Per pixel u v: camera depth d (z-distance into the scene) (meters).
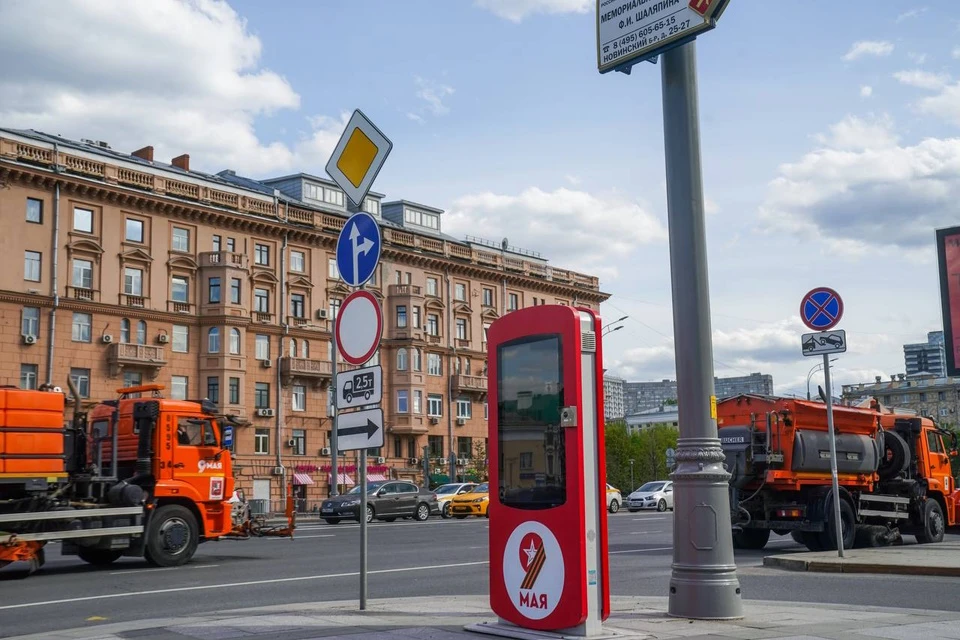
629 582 13.72
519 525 7.76
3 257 48.22
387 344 68.06
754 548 19.86
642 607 9.95
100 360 51.97
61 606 11.26
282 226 61.16
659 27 9.12
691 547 8.55
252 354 59.38
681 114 9.08
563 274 84.06
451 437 71.44
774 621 8.44
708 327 8.81
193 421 17.42
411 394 67.88
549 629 7.46
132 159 57.38
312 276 63.44
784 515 18.22
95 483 16.47
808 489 18.38
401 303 68.44
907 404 153.12
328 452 62.72
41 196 50.12
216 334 57.00
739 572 14.38
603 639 7.23
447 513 45.38
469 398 74.00
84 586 13.44
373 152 9.13
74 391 16.69
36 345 49.34
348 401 9.07
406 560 17.91
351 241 9.16
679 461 8.73
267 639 7.66
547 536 7.52
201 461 17.45
